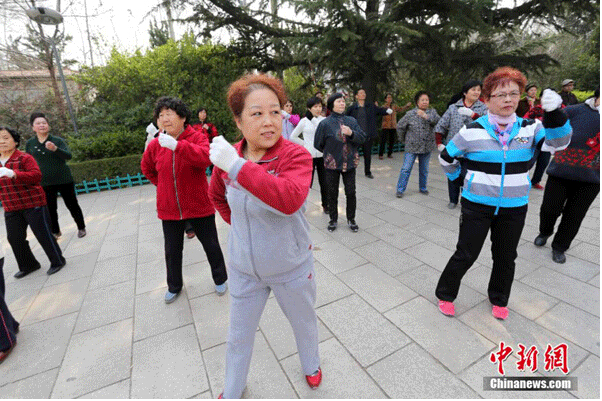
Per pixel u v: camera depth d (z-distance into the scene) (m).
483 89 1.87
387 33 6.87
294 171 1.16
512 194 1.86
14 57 9.48
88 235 4.20
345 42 7.34
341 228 3.86
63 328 2.36
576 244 3.13
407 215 4.18
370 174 6.33
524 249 3.07
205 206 2.42
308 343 1.61
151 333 2.24
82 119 8.20
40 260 3.58
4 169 2.76
